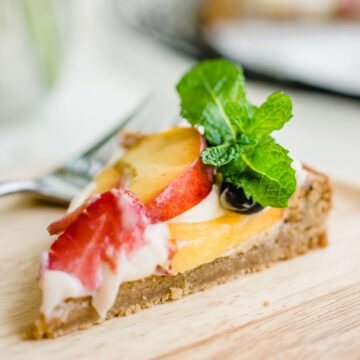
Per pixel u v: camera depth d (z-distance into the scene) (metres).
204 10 0.76
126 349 0.30
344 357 0.30
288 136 0.49
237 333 0.30
